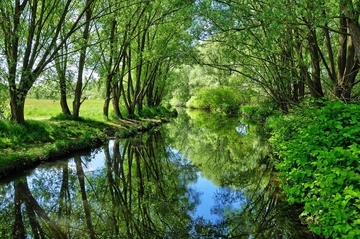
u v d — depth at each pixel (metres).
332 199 5.32
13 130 15.35
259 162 16.62
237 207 10.18
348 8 8.34
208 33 14.53
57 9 16.98
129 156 17.94
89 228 8.43
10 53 15.25
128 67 29.45
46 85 19.94
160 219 9.30
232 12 12.52
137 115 33.44
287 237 7.43
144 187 12.44
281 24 9.95
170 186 12.67
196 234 8.31
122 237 8.02
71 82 22.67
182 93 67.19
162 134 27.42
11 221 8.72
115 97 28.59
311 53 13.19
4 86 14.68
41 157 13.94
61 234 8.01
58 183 12.18
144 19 27.58
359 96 12.68
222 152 20.11
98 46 22.94
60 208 9.79
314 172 6.66
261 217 9.24
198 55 17.69
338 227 4.54
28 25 15.88
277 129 15.01
